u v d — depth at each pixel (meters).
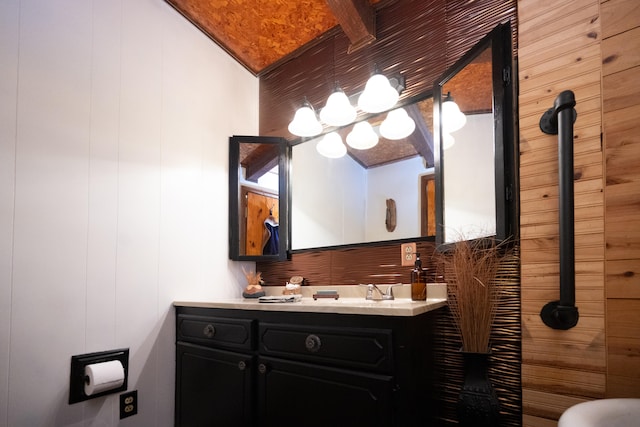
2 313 1.18
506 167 1.25
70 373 1.32
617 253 0.99
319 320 1.21
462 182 1.43
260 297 1.82
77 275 1.38
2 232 1.20
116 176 1.54
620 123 1.01
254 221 2.11
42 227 1.29
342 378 1.11
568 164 1.01
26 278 1.24
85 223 1.42
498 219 1.24
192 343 1.62
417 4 1.74
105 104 1.52
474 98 1.41
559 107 1.04
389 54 1.82
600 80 1.06
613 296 0.99
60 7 1.41
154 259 1.65
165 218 1.72
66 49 1.41
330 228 1.94
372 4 1.87
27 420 1.21
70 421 1.31
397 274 1.68
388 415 1.00
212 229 1.95
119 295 1.50
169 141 1.77
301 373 1.22
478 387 1.19
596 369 1.00
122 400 1.47
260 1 1.79
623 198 0.99
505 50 1.30
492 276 1.26
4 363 1.17
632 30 1.02
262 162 2.17
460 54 1.57
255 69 2.34
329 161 2.01
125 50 1.62
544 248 1.14
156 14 1.76
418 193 1.67
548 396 1.07
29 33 1.31
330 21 1.95
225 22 1.94
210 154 1.99
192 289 1.81
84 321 1.38
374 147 1.84
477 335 1.22
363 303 1.39
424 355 1.18
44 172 1.32
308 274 1.99
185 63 1.89
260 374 1.34
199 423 1.52
